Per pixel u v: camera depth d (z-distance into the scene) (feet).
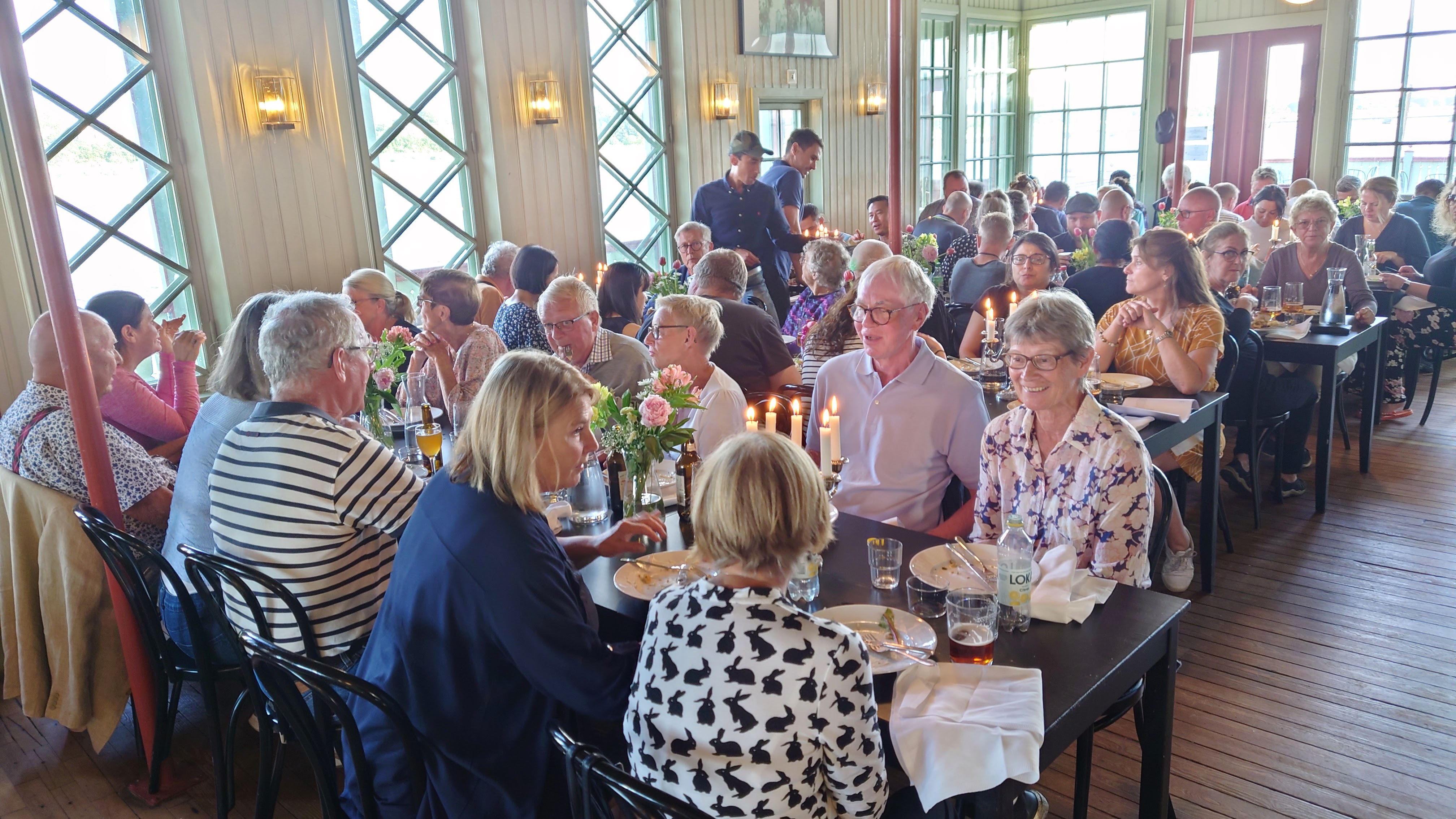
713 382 8.48
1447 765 7.48
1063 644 5.06
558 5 20.94
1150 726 5.74
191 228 16.48
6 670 8.73
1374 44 28.04
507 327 13.11
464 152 20.26
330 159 17.70
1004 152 35.55
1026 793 5.02
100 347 8.36
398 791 4.87
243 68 16.40
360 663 5.29
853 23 28.35
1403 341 16.76
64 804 7.89
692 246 18.33
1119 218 21.01
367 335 6.67
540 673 4.64
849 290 10.39
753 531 3.84
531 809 4.86
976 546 6.18
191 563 6.08
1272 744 7.83
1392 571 11.02
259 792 6.13
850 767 3.92
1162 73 32.01
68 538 7.80
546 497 7.55
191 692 9.70
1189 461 10.36
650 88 23.56
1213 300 10.65
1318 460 12.76
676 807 3.40
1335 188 25.40
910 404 7.77
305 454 5.93
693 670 3.86
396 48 18.90
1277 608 10.23
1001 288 13.10
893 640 4.98
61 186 15.03
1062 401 6.49
